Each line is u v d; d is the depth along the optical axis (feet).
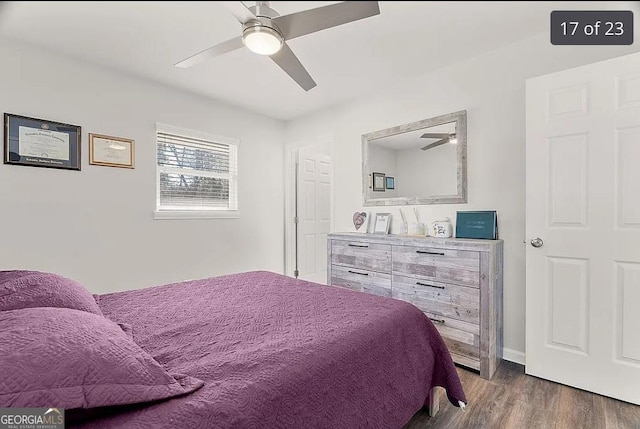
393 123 9.86
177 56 7.68
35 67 7.33
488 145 7.83
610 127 5.69
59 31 3.41
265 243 12.87
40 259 7.46
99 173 8.39
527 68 7.19
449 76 8.52
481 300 6.75
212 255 11.02
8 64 6.99
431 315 7.59
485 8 2.71
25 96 7.21
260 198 12.68
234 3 2.72
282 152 13.55
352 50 7.49
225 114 11.41
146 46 7.10
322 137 12.14
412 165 9.34
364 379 3.70
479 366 6.75
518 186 7.38
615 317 5.69
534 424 5.13
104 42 6.82
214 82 9.53
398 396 4.15
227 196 11.73
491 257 6.65
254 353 3.33
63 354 2.39
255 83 9.62
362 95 10.60
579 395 5.93
